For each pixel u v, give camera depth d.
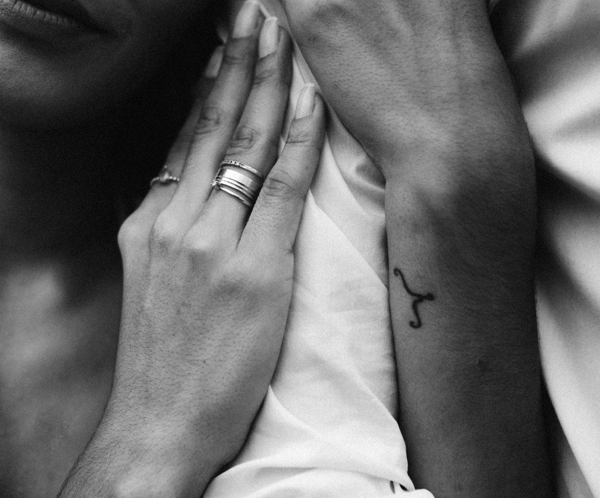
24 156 0.50
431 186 0.42
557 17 0.42
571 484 0.44
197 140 0.48
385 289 0.44
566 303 0.44
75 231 0.53
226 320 0.44
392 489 0.41
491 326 0.43
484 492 0.43
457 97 0.42
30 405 0.51
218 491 0.43
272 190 0.45
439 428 0.43
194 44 0.52
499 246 0.42
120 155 0.54
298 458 0.41
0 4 0.45
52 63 0.46
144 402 0.44
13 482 0.51
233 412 0.43
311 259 0.44
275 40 0.48
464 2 0.43
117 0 0.46
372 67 0.43
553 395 0.43
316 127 0.45
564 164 0.42
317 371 0.43
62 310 0.53
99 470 0.43
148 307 0.46
